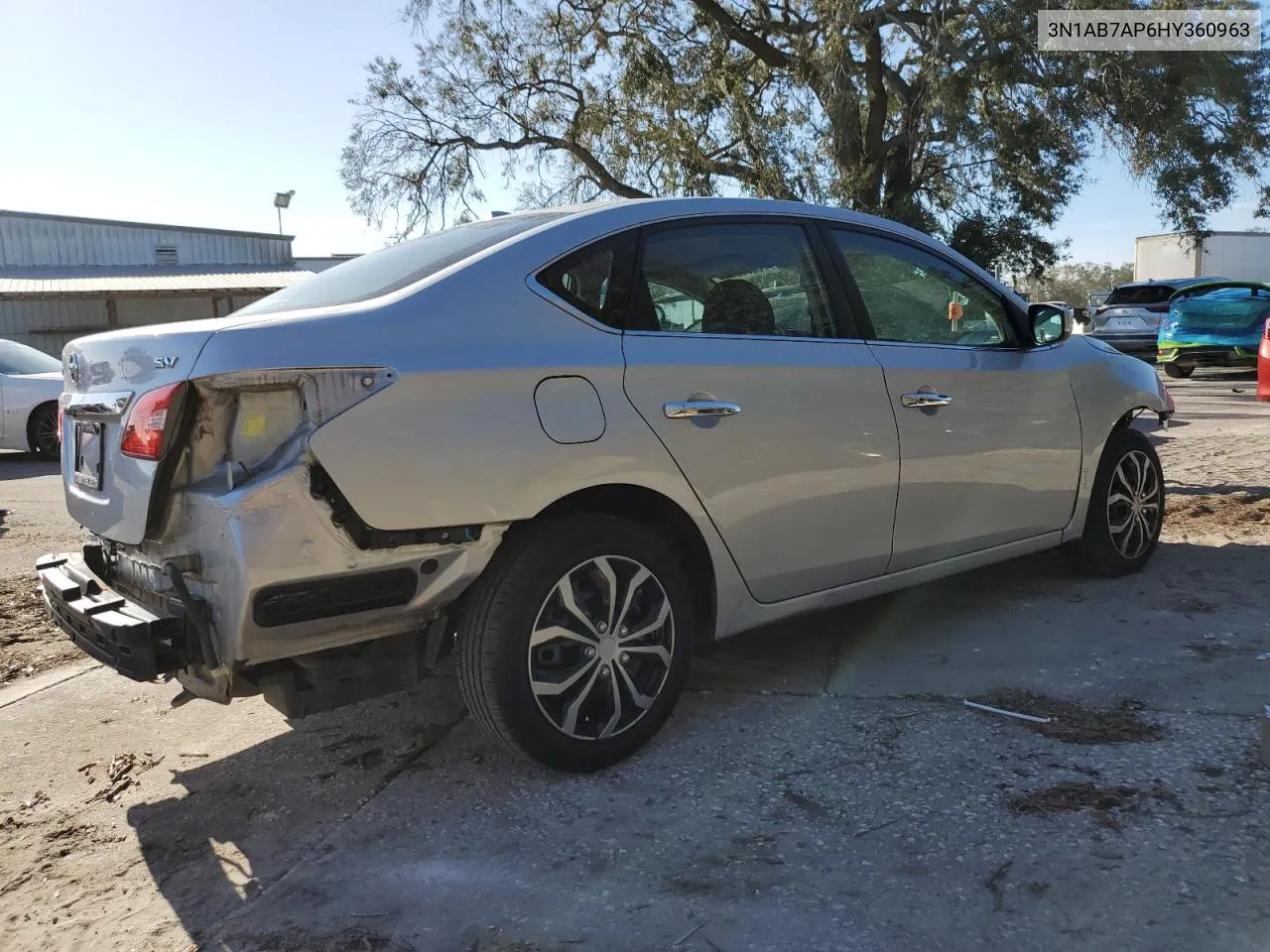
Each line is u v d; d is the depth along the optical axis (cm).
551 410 284
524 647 283
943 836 256
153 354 268
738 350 329
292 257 3603
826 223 374
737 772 299
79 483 310
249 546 244
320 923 236
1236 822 253
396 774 312
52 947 235
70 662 443
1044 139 1777
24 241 3123
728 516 322
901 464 369
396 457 259
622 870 250
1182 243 2231
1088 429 452
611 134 2006
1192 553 523
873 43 1811
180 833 287
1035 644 395
